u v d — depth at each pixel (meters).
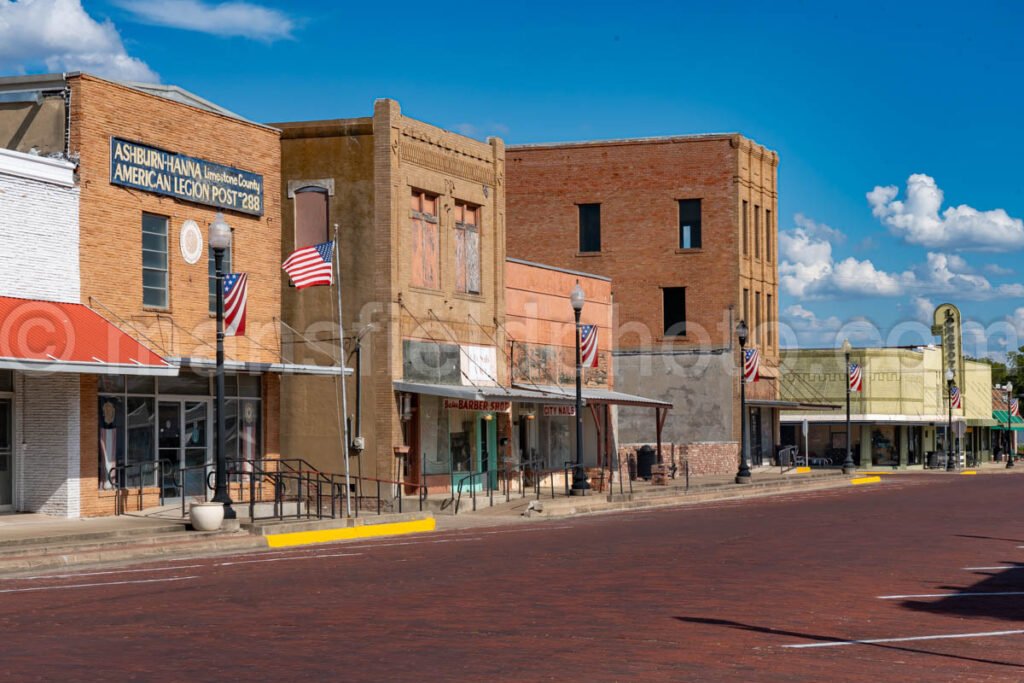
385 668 11.42
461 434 41.00
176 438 31.27
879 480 60.53
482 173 42.50
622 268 61.88
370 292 37.28
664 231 61.47
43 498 28.08
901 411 82.50
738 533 26.80
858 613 14.93
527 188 63.03
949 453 78.31
